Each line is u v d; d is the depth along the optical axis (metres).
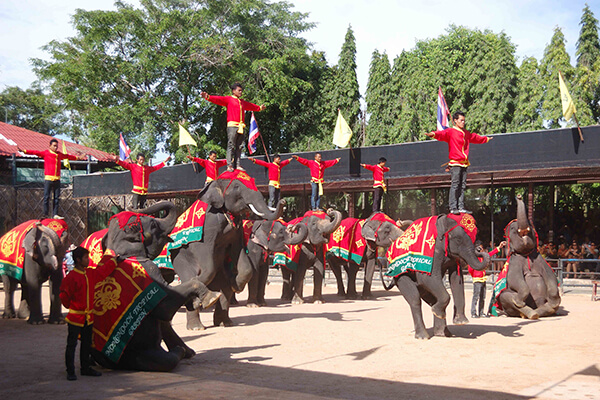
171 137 35.91
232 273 10.48
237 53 35.56
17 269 11.47
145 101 34.56
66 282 6.19
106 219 32.00
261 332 9.71
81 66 34.03
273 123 40.78
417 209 29.58
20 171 31.55
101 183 28.17
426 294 9.60
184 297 6.86
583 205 26.70
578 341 8.58
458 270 9.85
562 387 5.63
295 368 6.78
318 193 17.81
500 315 12.12
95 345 6.61
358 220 16.64
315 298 15.33
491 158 18.45
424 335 8.94
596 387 5.62
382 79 38.66
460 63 39.66
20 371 6.63
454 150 9.55
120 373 6.52
